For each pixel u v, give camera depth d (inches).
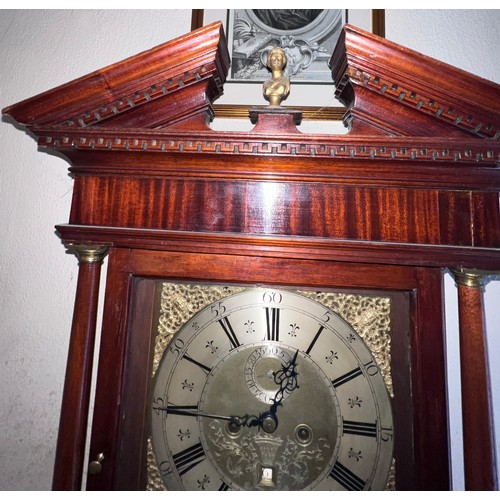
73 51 46.9
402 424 31.2
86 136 32.7
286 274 32.6
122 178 34.1
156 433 32.0
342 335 32.8
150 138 32.3
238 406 32.2
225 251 32.4
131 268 33.3
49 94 32.4
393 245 31.3
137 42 46.7
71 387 33.1
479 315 31.6
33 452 40.8
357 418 31.5
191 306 33.7
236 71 45.7
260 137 31.3
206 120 34.8
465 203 32.4
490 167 31.4
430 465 29.9
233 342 33.1
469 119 31.7
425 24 45.6
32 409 41.4
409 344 32.2
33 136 45.2
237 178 33.3
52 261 43.4
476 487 29.9
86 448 40.1
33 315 42.7
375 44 31.4
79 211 33.8
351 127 34.2
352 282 32.3
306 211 32.9
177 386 32.6
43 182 44.6
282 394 32.2
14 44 46.9
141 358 32.9
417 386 31.0
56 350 42.2
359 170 32.6
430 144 30.8
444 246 31.3
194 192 33.5
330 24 46.3
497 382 39.9
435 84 31.3
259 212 33.0
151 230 32.5
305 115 44.3
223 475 31.4
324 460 31.1
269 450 31.5
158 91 33.3
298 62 45.6
